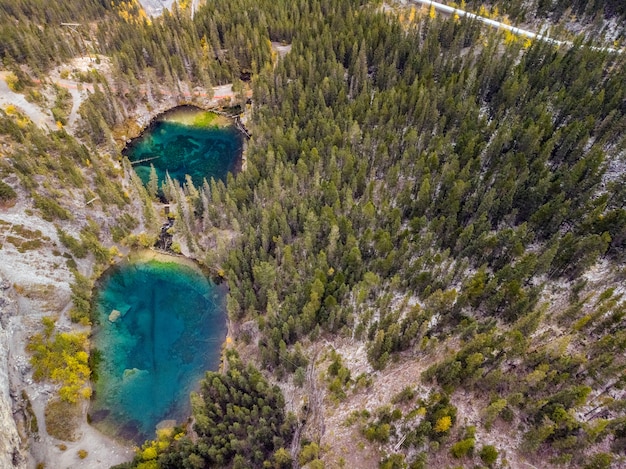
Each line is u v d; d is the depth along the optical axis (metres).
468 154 77.44
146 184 100.44
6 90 101.88
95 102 106.38
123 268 82.25
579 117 83.12
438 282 61.50
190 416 63.44
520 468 41.72
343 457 47.34
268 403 56.25
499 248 63.25
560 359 45.56
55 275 73.94
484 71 97.56
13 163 81.81
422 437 43.12
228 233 84.88
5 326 64.06
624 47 108.19
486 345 48.69
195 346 71.88
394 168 77.19
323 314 61.50
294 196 80.62
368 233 67.19
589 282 57.88
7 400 57.38
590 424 41.91
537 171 72.56
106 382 67.12
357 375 56.69
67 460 57.72
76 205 83.88
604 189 70.88
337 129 86.94
